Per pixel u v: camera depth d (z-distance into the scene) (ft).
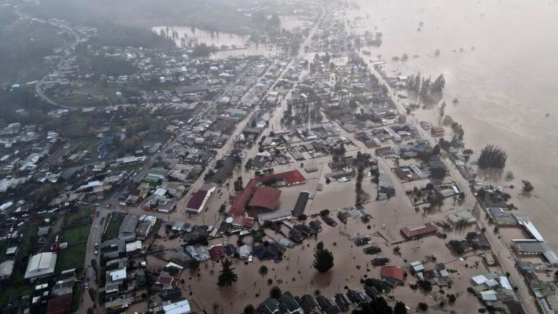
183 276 317.42
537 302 289.12
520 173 445.37
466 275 312.91
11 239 353.92
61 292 299.17
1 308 293.84
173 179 435.53
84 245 348.18
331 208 390.42
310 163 465.88
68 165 461.37
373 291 295.07
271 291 295.48
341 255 333.42
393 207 391.04
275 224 367.25
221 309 287.89
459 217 370.32
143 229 358.84
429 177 437.17
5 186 421.18
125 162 466.70
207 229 362.94
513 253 334.85
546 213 382.01
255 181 424.05
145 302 295.89
